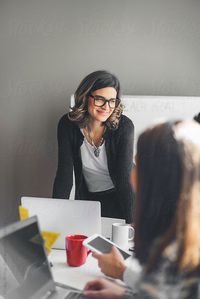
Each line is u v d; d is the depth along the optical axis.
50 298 1.06
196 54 2.70
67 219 1.50
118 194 1.96
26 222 1.10
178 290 0.77
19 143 2.79
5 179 2.83
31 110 2.78
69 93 2.75
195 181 0.74
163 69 2.72
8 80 2.76
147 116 2.39
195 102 2.41
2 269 1.03
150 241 0.77
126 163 1.96
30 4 2.70
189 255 0.75
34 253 1.09
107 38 2.71
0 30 2.72
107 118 2.06
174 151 0.75
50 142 2.79
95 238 1.36
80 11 2.70
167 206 0.75
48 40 2.72
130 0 2.68
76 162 2.15
